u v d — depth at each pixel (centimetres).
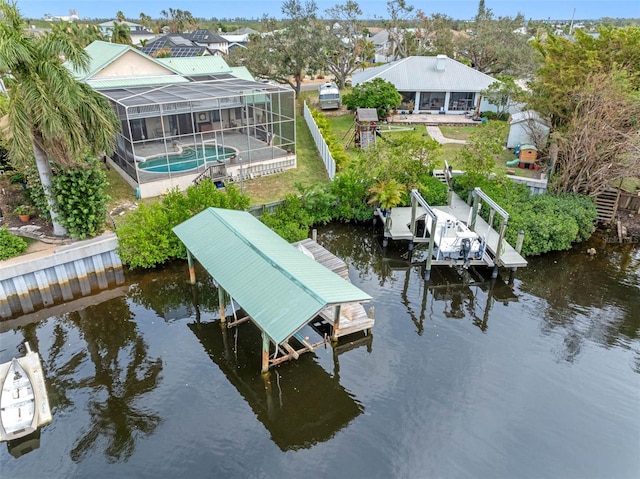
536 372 1498
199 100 2455
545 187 2638
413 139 2512
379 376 1478
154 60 3150
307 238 2262
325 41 4259
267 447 1228
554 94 2770
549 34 3002
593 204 2434
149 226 2011
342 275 1903
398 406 1358
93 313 1811
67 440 1238
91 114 1778
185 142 3023
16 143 1686
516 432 1270
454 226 2091
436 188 2581
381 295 1952
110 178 2681
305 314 1271
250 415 1332
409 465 1173
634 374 1498
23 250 1894
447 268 2169
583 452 1213
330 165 2812
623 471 1161
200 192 2106
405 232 2255
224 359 1559
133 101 2336
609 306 1875
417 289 2006
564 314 1822
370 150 2528
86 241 1959
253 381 1462
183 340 1655
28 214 2139
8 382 1353
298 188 2489
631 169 2253
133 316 1792
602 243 2389
